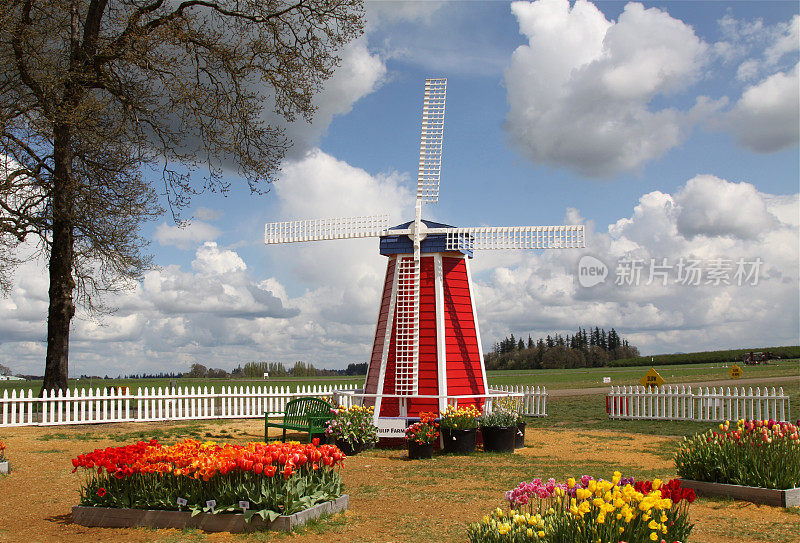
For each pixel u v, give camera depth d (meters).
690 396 22.69
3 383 87.81
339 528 8.13
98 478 9.00
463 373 19.19
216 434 19.12
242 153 23.92
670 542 5.74
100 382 78.25
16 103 21.11
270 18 23.70
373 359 20.47
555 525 5.79
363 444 16.94
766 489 9.25
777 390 33.06
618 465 13.97
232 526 8.01
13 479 11.91
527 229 20.11
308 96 23.30
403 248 19.62
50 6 21.69
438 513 9.02
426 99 21.25
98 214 23.00
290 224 21.56
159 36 20.98
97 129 22.33
